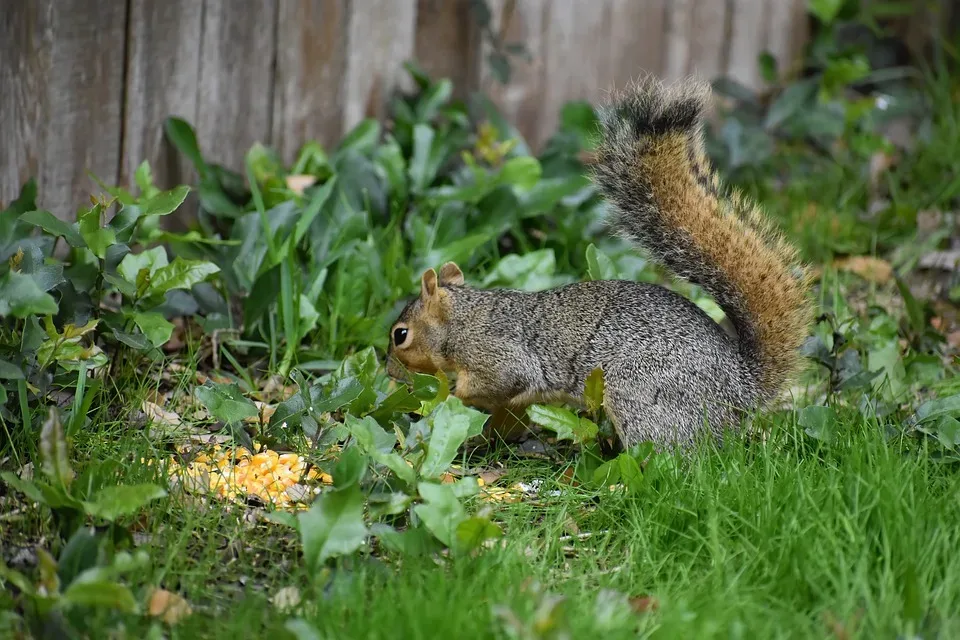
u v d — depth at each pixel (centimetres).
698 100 859
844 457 752
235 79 1164
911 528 645
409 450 745
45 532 665
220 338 980
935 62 1786
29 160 1023
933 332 998
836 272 1175
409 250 1145
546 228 1223
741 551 657
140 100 1091
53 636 548
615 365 858
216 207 1105
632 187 866
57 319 805
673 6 1528
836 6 1596
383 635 554
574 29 1441
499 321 907
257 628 580
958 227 1352
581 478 788
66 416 778
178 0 1098
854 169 1488
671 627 554
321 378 893
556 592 626
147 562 589
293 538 693
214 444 809
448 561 645
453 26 1348
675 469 747
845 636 554
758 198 1392
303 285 1034
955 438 779
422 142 1219
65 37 1023
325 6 1221
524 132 1438
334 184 1149
